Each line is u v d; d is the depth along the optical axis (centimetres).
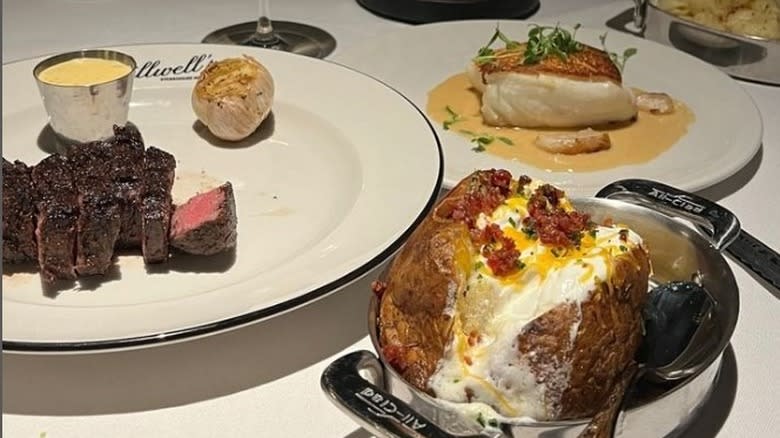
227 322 93
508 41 158
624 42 173
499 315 79
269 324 102
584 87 141
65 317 96
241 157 137
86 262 106
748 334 102
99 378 95
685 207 98
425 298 80
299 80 151
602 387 78
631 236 84
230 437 88
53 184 110
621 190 102
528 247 82
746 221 124
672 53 167
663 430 79
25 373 95
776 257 110
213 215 109
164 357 97
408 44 173
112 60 146
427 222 87
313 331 102
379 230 110
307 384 95
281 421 90
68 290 106
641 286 82
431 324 80
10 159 138
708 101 151
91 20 192
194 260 111
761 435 87
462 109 151
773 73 165
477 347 79
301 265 105
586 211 99
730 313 83
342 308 105
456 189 90
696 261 94
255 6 201
